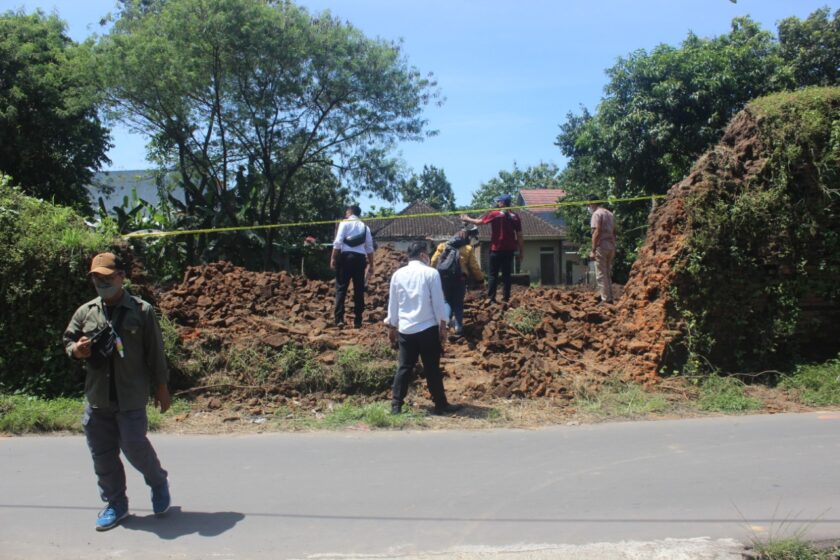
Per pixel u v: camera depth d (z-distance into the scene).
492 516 4.81
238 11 20.47
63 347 8.22
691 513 4.83
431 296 7.45
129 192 32.81
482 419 7.38
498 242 10.88
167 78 20.30
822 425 7.10
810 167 9.00
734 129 9.68
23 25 24.31
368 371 8.17
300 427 7.22
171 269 18.28
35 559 4.24
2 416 7.37
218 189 22.25
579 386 8.16
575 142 21.66
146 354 4.69
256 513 4.89
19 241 8.35
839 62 20.98
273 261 23.17
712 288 8.84
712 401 8.02
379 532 4.57
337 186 26.91
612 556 4.21
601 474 5.64
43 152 24.03
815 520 4.70
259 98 22.06
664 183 19.89
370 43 22.72
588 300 11.19
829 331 9.22
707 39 20.45
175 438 6.82
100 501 5.17
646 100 19.16
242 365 8.35
